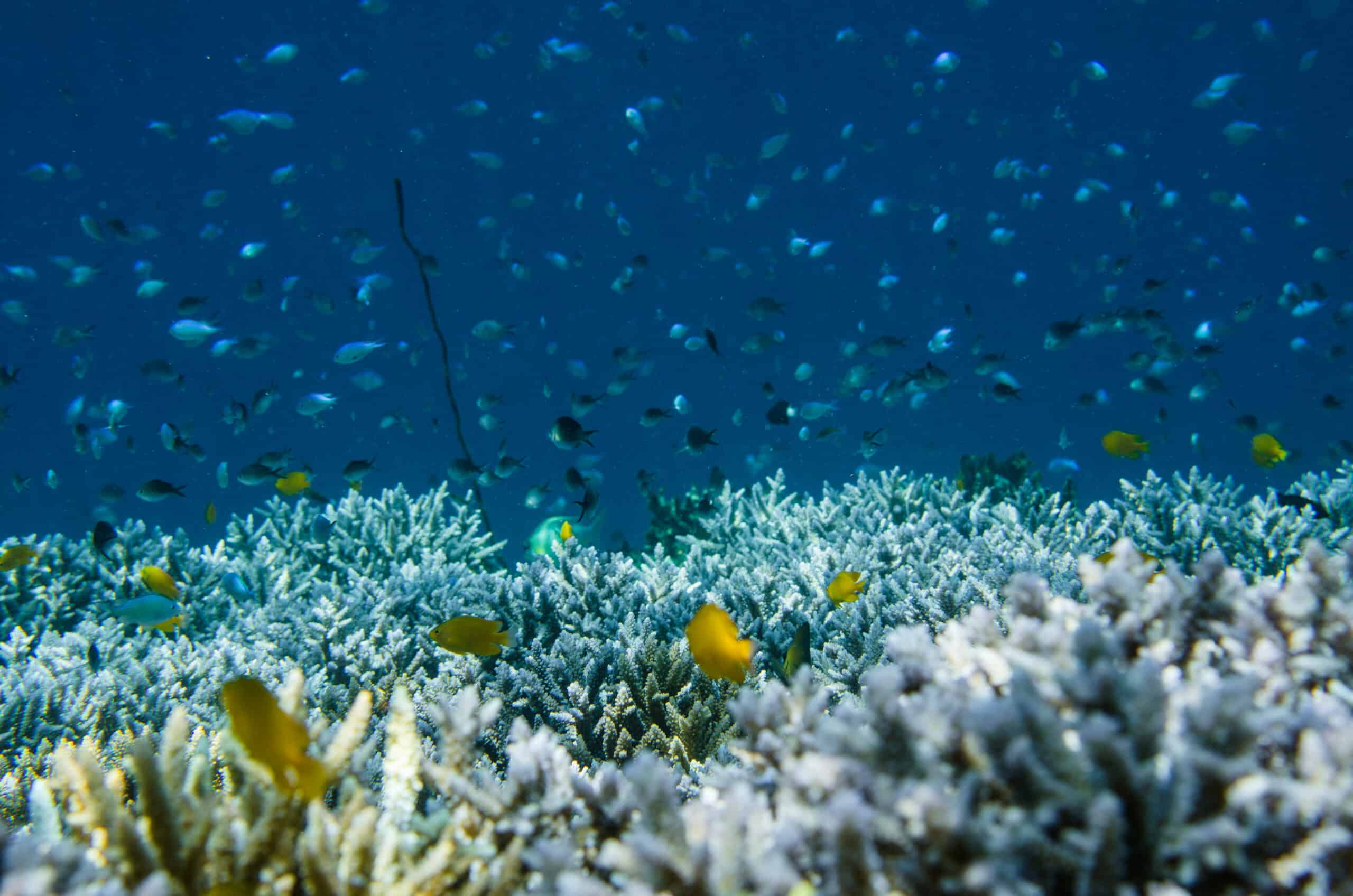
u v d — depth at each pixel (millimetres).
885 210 16844
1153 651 1844
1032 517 7312
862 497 8266
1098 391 11648
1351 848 1274
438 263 8703
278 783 1772
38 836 1956
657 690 3836
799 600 5012
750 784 1938
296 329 14352
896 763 1481
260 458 8938
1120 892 1221
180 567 7375
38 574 7430
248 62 17219
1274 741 1573
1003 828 1288
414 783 2176
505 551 16625
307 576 7180
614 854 1465
